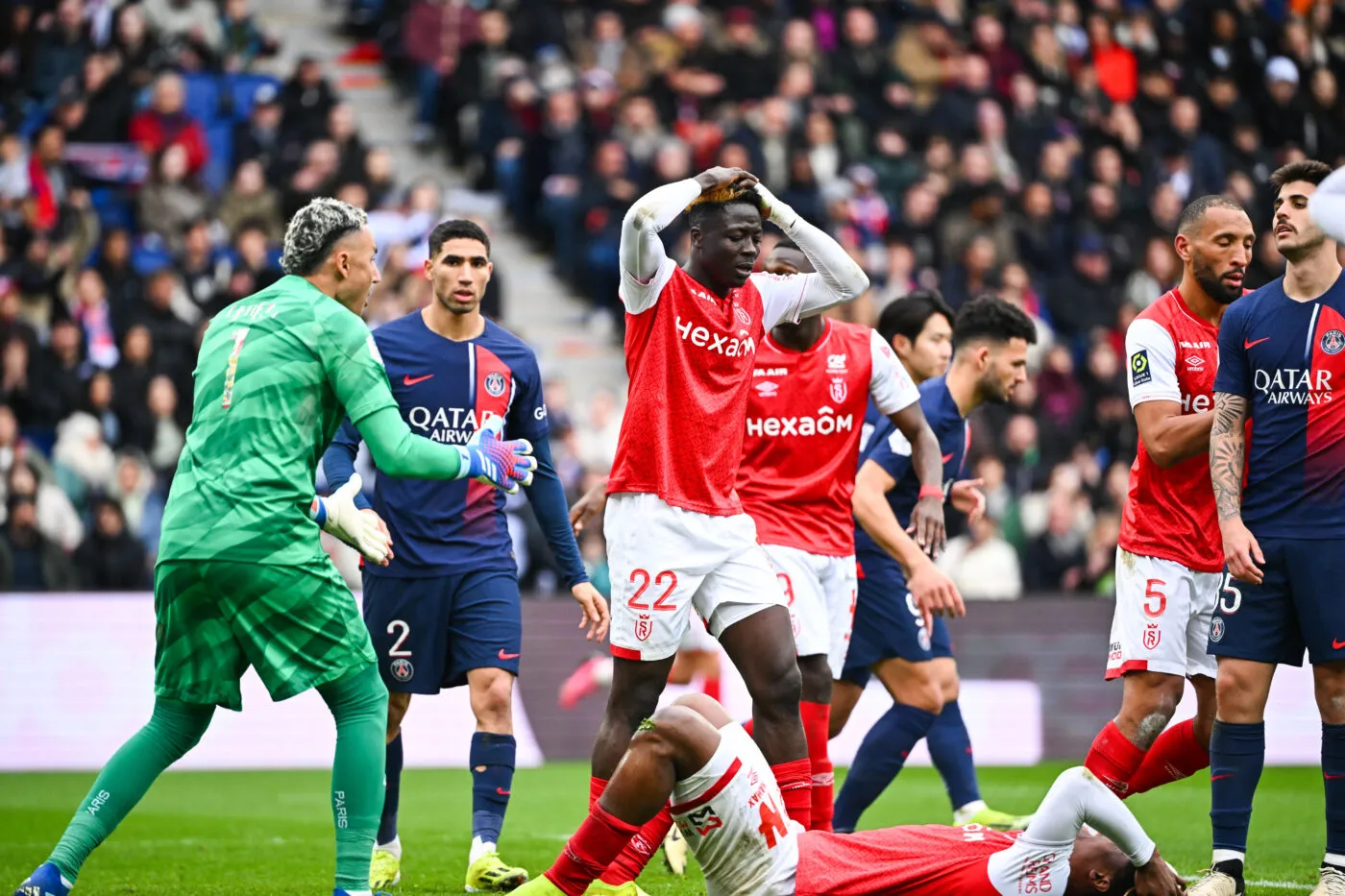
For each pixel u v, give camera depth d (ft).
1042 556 171.53
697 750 50.70
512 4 222.07
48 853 86.69
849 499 76.07
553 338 207.62
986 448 175.94
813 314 68.85
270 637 56.24
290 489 56.44
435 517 74.90
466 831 99.19
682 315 62.34
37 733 147.23
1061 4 238.48
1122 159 224.74
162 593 56.80
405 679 75.05
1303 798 115.55
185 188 193.26
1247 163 224.94
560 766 147.74
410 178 222.07
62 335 168.14
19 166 186.70
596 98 209.46
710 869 52.08
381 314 178.19
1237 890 63.52
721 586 62.80
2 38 209.36
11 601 148.25
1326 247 62.85
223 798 120.57
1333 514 62.64
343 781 57.00
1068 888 52.75
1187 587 67.72
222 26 216.33
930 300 87.35
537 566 162.61
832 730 85.76
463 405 75.92
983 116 220.23
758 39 223.92
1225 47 234.99
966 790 89.30
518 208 212.43
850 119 213.87
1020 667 157.17
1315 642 62.90
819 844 52.95
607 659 153.79
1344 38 240.94
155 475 167.32
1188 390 68.13
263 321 57.52
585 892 54.75
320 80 206.49
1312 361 62.69
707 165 202.80
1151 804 112.06
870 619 82.74
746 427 74.33
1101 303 202.28
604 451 175.94
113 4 211.61
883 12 235.40
